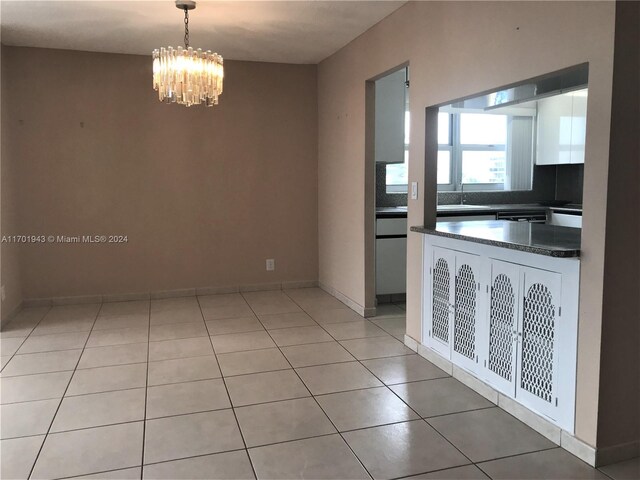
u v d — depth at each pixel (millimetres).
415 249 3525
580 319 2184
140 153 4969
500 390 2721
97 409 2721
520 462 2207
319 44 4551
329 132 5121
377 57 3959
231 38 4328
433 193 3389
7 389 2967
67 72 4703
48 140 4711
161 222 5098
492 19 2650
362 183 4371
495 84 2643
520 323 2539
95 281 4965
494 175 6137
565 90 2971
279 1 3424
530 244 2363
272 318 4434
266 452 2305
